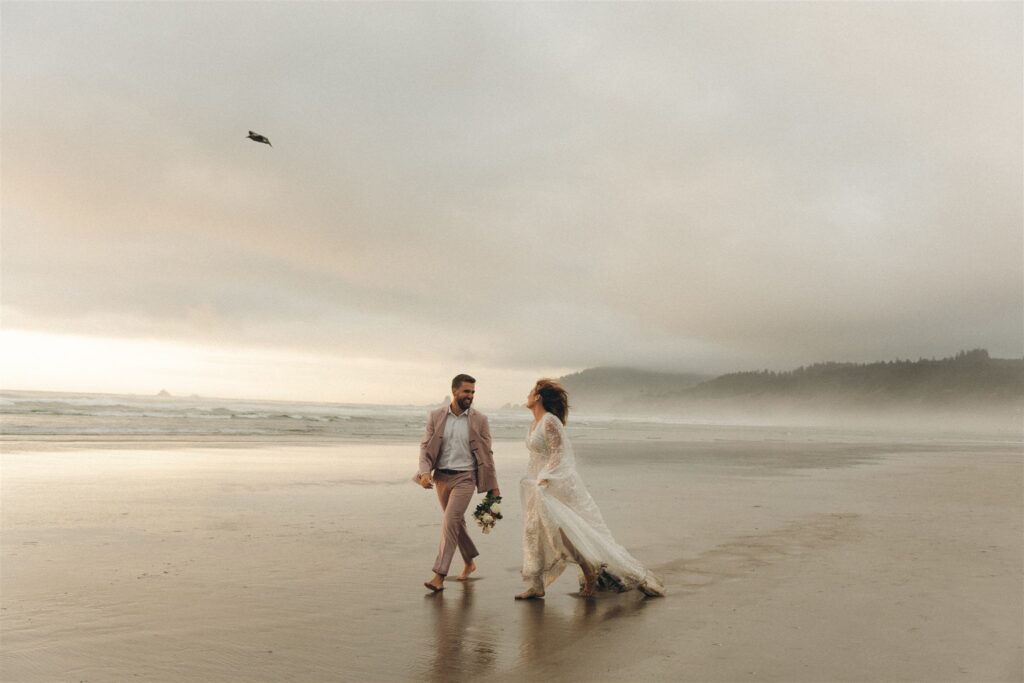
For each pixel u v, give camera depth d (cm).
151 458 1770
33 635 454
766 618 518
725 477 1702
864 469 2058
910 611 538
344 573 649
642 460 2231
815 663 421
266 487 1286
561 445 604
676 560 727
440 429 625
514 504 1163
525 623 504
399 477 1512
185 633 464
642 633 480
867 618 518
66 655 418
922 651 444
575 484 603
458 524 616
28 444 2052
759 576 658
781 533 897
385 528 896
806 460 2423
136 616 500
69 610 511
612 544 597
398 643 455
